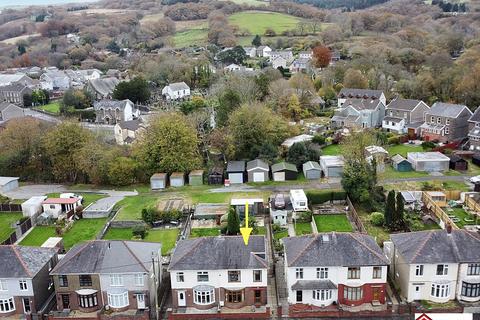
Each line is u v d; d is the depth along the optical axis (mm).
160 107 143250
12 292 52906
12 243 69938
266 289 53125
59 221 75750
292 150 96688
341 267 51969
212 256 53594
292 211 75125
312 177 91188
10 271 52656
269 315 51656
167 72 184625
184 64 188125
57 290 53625
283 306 53375
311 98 137500
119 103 143000
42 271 54750
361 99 129875
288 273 52781
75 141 97062
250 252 53781
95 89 171500
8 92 174875
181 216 75562
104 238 70438
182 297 53562
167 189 90562
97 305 53750
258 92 133000
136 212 79312
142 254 54969
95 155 95000
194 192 87812
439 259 51469
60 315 52969
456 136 105812
